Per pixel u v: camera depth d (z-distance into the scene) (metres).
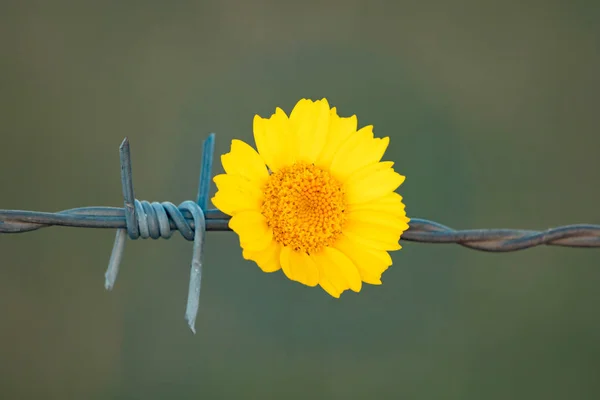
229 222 3.60
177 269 7.77
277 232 3.75
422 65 9.84
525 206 9.03
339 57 9.59
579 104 9.82
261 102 9.18
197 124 8.92
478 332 8.16
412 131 9.36
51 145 8.72
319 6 9.56
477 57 9.93
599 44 10.15
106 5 9.34
